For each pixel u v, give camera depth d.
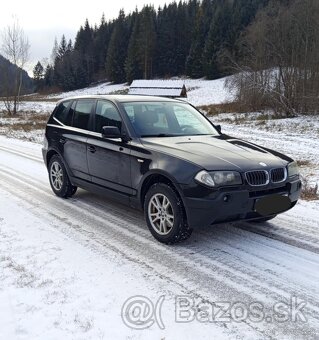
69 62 118.50
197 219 4.72
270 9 40.94
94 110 6.53
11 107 50.56
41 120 32.91
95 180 6.30
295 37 32.44
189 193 4.70
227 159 4.95
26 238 5.24
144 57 96.50
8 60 44.72
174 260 4.64
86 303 3.65
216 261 4.64
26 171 9.91
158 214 5.15
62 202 7.02
